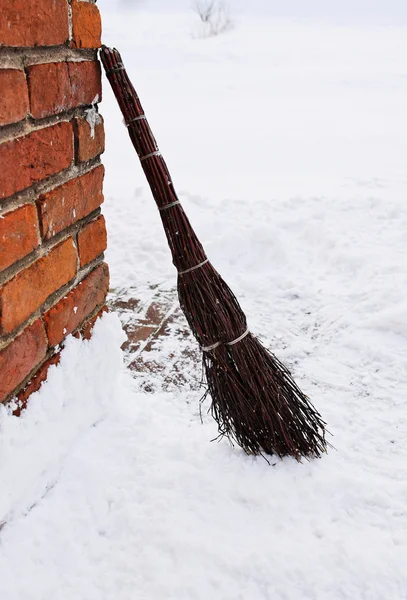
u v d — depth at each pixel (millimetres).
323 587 1473
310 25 19234
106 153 6176
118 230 3646
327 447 1972
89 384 1867
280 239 3393
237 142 6527
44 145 1455
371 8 24250
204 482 1787
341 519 1679
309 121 7500
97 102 1712
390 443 2018
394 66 11195
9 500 1508
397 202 3660
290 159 5789
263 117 7824
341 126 7145
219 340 1775
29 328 1512
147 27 18172
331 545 1573
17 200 1395
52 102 1462
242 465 1848
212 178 5160
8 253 1369
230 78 10719
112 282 3203
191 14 21438
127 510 1682
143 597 1449
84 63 1595
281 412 1828
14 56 1303
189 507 1701
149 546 1580
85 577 1503
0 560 1482
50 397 1658
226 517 1669
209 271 1760
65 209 1601
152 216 3770
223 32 16828
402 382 2346
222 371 1804
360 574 1494
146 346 2627
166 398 2238
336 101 8742
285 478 1806
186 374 2414
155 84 10375
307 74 10766
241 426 1845
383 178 4398
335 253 3273
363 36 15867
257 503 1720
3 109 1280
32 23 1337
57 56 1468
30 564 1504
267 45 14273
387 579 1485
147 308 2955
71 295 1704
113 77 1671
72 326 1737
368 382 2354
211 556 1541
